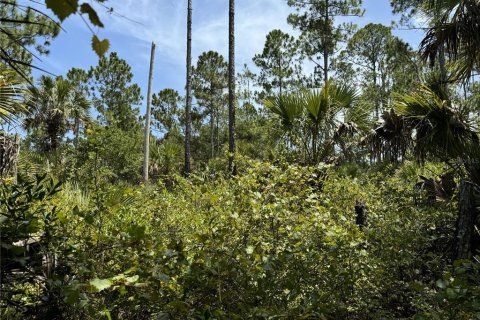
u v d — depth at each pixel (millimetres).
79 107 15062
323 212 3746
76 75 29938
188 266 2283
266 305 2396
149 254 2271
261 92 29094
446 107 5070
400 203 6371
